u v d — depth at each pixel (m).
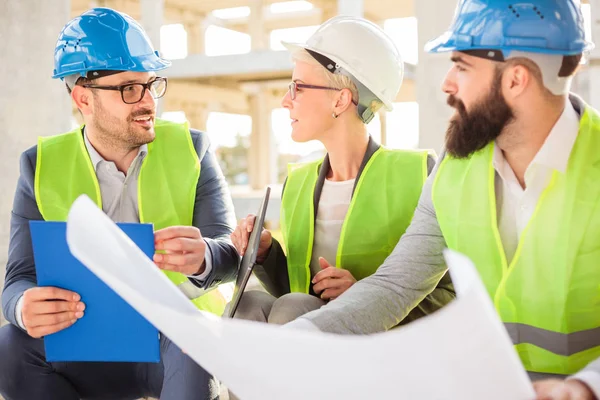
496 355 0.75
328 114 2.03
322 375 0.83
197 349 0.90
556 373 1.46
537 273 1.44
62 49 2.04
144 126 2.04
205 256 1.83
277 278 2.10
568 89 1.43
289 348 0.82
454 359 0.75
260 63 6.48
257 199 5.16
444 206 1.56
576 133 1.41
